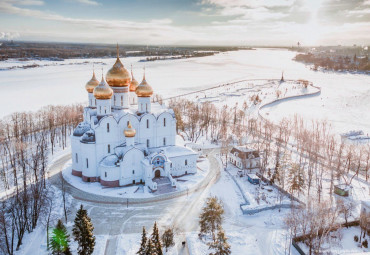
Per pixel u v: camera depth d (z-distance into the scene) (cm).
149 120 10150
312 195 8981
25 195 7325
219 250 5984
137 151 9475
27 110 17812
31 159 11138
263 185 9750
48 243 6606
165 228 7381
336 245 6794
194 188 9444
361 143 13475
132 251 6544
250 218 7938
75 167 9994
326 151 12450
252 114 18975
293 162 10531
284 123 15888
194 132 15112
